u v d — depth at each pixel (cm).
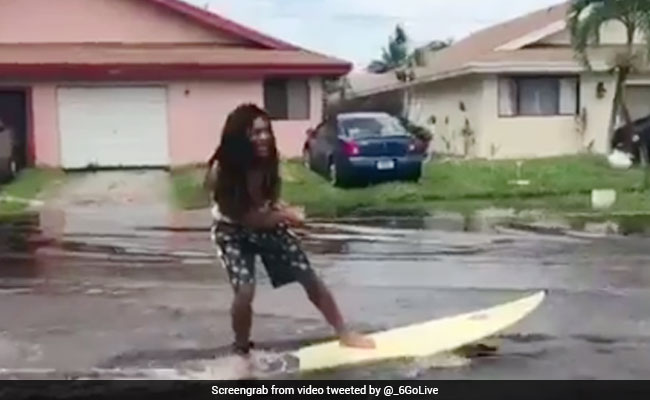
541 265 1077
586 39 2577
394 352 668
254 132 654
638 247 1224
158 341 721
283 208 670
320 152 2167
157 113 2559
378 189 1984
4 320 806
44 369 643
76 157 2522
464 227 1475
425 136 2733
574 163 2489
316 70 2559
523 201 1883
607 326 756
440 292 911
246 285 669
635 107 2861
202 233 1446
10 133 2278
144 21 2706
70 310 848
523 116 2812
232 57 2578
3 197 2023
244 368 636
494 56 2816
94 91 2522
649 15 2495
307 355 662
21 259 1181
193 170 2475
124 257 1191
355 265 1086
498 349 682
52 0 2669
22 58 2486
